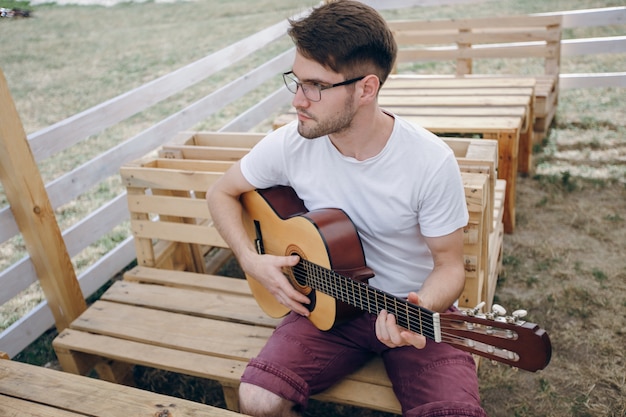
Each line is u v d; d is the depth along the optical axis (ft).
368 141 6.30
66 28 47.37
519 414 8.29
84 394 6.35
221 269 12.39
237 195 7.64
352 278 6.42
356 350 6.81
